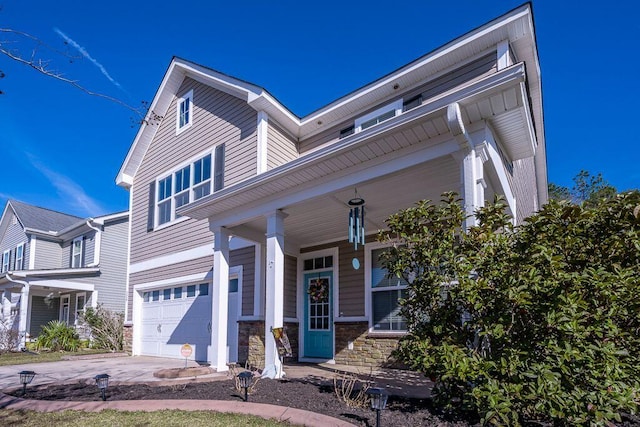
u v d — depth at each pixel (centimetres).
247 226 919
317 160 637
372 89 961
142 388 653
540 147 1347
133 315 1356
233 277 1066
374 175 630
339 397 514
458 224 468
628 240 391
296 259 1066
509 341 394
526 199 1164
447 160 589
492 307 409
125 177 1462
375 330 899
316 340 1005
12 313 1886
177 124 1305
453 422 418
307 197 711
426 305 467
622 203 396
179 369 776
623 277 370
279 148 1070
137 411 505
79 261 2058
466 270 423
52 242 2233
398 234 503
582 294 380
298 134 1128
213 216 863
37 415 499
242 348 988
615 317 386
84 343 1589
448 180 673
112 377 795
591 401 347
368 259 937
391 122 555
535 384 363
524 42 818
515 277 398
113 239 1984
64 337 1619
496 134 621
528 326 393
